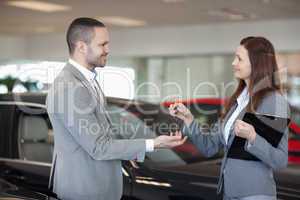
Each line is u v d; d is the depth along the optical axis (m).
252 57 2.57
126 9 9.63
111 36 13.23
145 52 12.74
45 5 9.20
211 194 2.99
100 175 2.60
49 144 3.55
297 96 11.09
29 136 3.66
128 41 12.98
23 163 3.62
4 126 3.81
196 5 9.15
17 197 2.73
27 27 12.20
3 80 10.92
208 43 11.96
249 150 2.44
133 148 2.52
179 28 12.27
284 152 2.49
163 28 12.48
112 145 2.50
